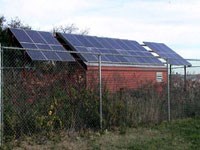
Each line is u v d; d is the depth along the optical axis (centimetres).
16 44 1519
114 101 1162
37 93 987
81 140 975
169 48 2267
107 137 1026
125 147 931
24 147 863
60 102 1025
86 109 1087
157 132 1138
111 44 1942
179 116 1414
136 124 1212
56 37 1784
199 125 1266
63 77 1085
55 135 976
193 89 1498
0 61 873
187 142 1024
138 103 1242
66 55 1440
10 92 929
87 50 1709
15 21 2908
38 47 1496
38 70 1028
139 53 2002
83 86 1108
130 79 1311
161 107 1325
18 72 972
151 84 1320
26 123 943
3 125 882
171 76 1450
